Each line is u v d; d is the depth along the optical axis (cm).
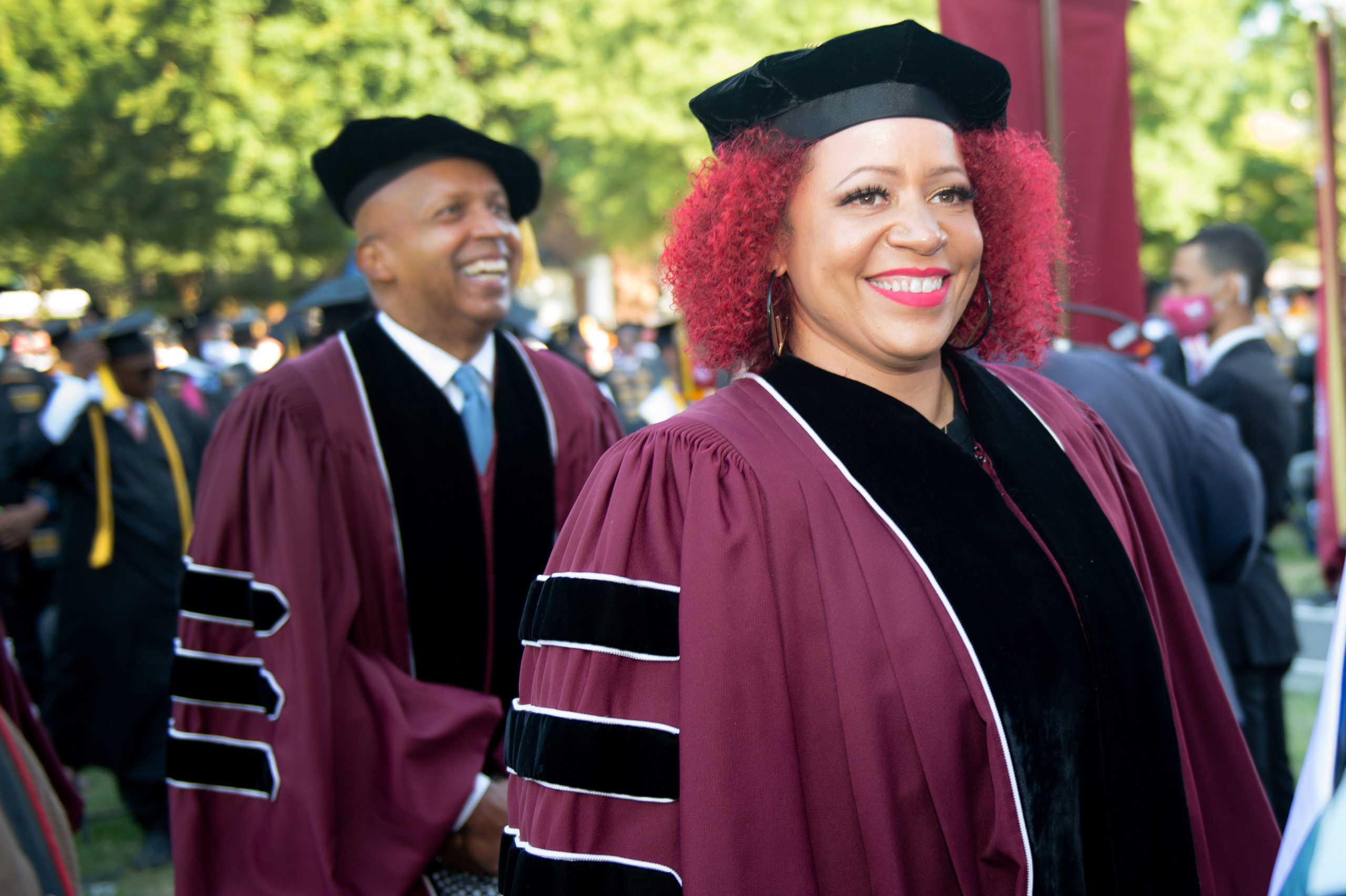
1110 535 150
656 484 144
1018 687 133
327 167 257
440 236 249
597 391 291
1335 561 489
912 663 134
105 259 1950
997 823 133
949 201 148
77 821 255
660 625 138
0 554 548
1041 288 176
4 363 629
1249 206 1892
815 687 136
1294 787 345
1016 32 330
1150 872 139
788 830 130
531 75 1839
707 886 126
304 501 232
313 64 1578
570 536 149
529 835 137
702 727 131
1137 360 341
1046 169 174
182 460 497
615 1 1688
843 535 139
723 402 153
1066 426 166
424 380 251
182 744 231
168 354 821
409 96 1619
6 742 172
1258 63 1758
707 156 162
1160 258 1830
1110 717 139
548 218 2670
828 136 146
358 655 230
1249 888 162
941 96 148
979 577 136
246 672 233
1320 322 490
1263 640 333
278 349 887
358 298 513
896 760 134
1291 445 391
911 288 144
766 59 146
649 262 2208
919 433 145
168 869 425
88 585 451
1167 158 1636
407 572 241
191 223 1600
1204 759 167
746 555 136
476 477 250
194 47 1505
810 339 156
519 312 734
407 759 220
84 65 1479
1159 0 1605
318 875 214
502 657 248
